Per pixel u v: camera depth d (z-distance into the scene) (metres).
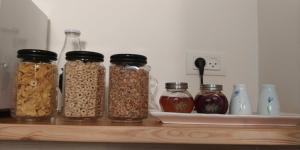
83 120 0.65
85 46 0.96
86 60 0.67
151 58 0.98
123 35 0.98
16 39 0.71
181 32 1.01
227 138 0.58
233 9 1.04
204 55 1.01
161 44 0.99
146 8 1.00
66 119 0.66
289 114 0.73
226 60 1.02
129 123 0.65
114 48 0.97
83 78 0.66
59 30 0.95
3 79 0.65
